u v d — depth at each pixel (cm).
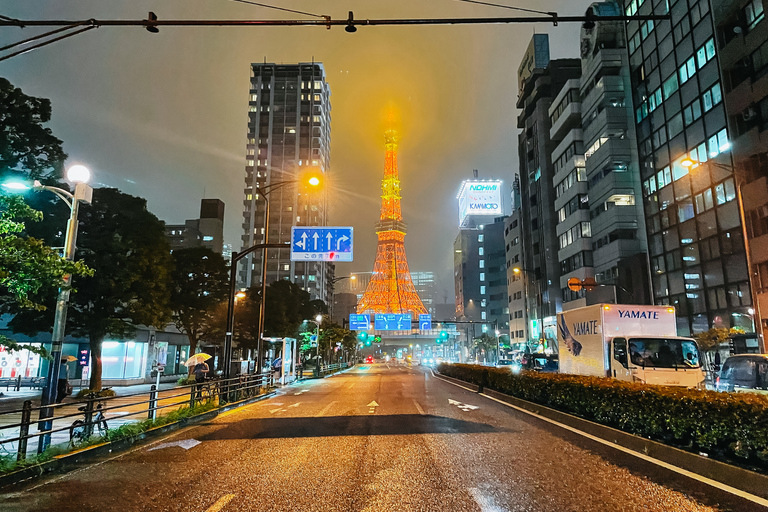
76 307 2330
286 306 4881
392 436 1088
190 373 2050
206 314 3531
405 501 609
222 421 1429
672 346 1400
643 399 941
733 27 3081
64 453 901
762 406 691
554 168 6175
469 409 1606
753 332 2820
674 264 3666
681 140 3603
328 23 712
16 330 2214
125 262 2253
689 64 3506
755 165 2862
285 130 11450
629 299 4172
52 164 1905
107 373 3400
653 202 3966
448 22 718
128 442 1078
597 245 4909
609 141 4594
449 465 798
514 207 8612
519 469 767
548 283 6269
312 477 734
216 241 7794
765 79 2773
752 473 650
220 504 610
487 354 9625
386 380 3544
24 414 866
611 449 923
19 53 724
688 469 762
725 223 3116
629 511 564
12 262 821
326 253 1864
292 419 1430
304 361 5366
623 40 4797
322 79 11900
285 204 11000
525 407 1647
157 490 682
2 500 652
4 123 1786
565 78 6662
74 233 1061
